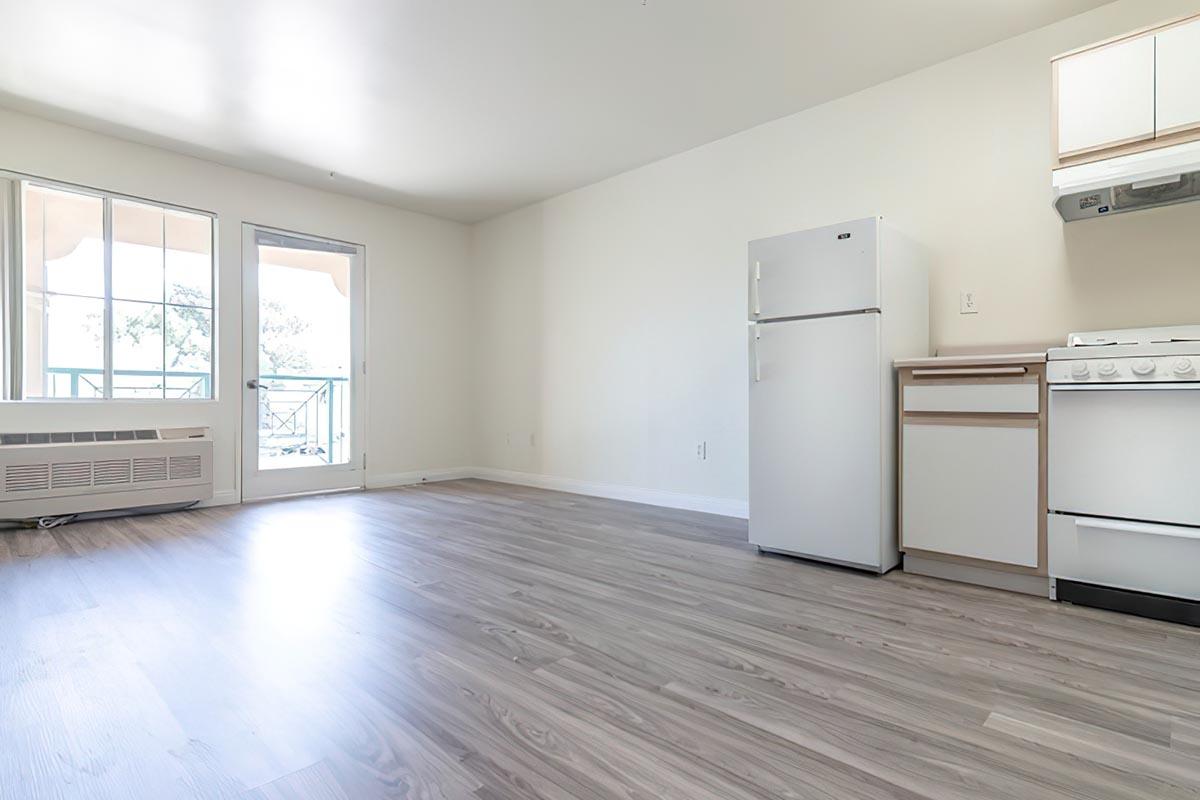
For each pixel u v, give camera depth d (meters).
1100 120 2.15
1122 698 1.47
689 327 4.04
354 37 2.74
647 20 2.62
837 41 2.78
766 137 3.63
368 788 1.12
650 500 4.25
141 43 2.78
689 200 4.03
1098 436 2.10
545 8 2.53
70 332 3.69
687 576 2.51
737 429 3.78
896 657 1.71
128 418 3.82
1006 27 2.67
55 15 2.55
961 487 2.40
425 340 5.41
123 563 2.68
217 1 2.47
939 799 1.09
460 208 5.28
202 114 3.49
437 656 1.71
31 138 3.50
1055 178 2.24
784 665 1.66
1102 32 2.53
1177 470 1.96
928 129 3.00
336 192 4.83
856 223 2.56
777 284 2.81
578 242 4.78
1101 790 1.12
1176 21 2.02
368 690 1.51
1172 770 1.18
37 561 2.72
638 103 3.38
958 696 1.48
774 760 1.21
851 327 2.58
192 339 4.15
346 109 3.44
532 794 1.10
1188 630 1.91
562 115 3.52
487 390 5.59
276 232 4.50
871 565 2.53
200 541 3.11
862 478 2.55
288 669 1.62
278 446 4.66
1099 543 2.10
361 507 4.11
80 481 3.54
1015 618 2.02
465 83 3.15
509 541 3.11
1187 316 2.34
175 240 4.08
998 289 2.78
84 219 3.74
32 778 1.15
